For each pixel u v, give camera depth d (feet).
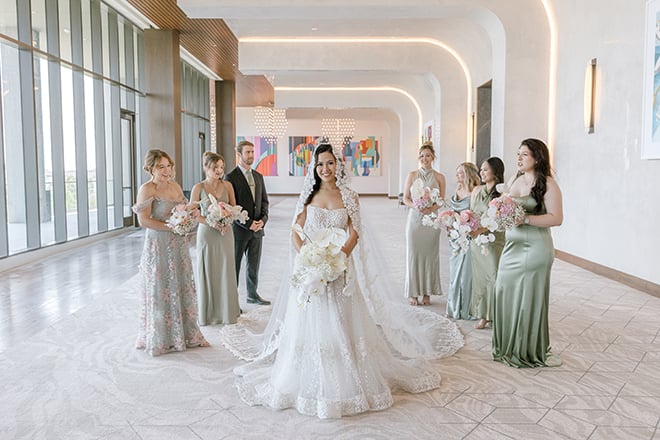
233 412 10.64
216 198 17.12
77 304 19.33
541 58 29.40
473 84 44.16
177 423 10.16
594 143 25.17
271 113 86.48
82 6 34.58
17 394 11.44
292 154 96.53
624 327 16.25
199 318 16.85
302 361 10.94
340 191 11.94
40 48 30.22
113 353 14.07
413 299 19.34
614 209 23.47
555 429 9.87
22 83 27.89
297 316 11.18
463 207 17.97
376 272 12.57
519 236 13.14
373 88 72.38
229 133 59.47
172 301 14.15
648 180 20.90
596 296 20.25
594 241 25.32
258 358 12.83
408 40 45.37
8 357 13.73
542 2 29.09
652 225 20.66
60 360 13.53
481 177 17.34
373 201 82.64
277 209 65.21
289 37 44.19
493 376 12.50
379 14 29.04
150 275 14.01
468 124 46.11
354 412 10.50
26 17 27.66
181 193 15.02
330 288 11.01
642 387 11.80
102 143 37.78
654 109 20.21
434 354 13.79
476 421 10.21
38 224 28.94
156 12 32.07
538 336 13.12
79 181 34.88
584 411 10.62
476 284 16.62
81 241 34.09
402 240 37.09
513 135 29.66
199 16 29.04
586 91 25.41
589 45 25.50
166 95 36.17
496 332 13.66
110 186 40.45
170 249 14.12
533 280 13.00
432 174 19.49
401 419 10.30
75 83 34.30
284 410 10.77
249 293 19.62
